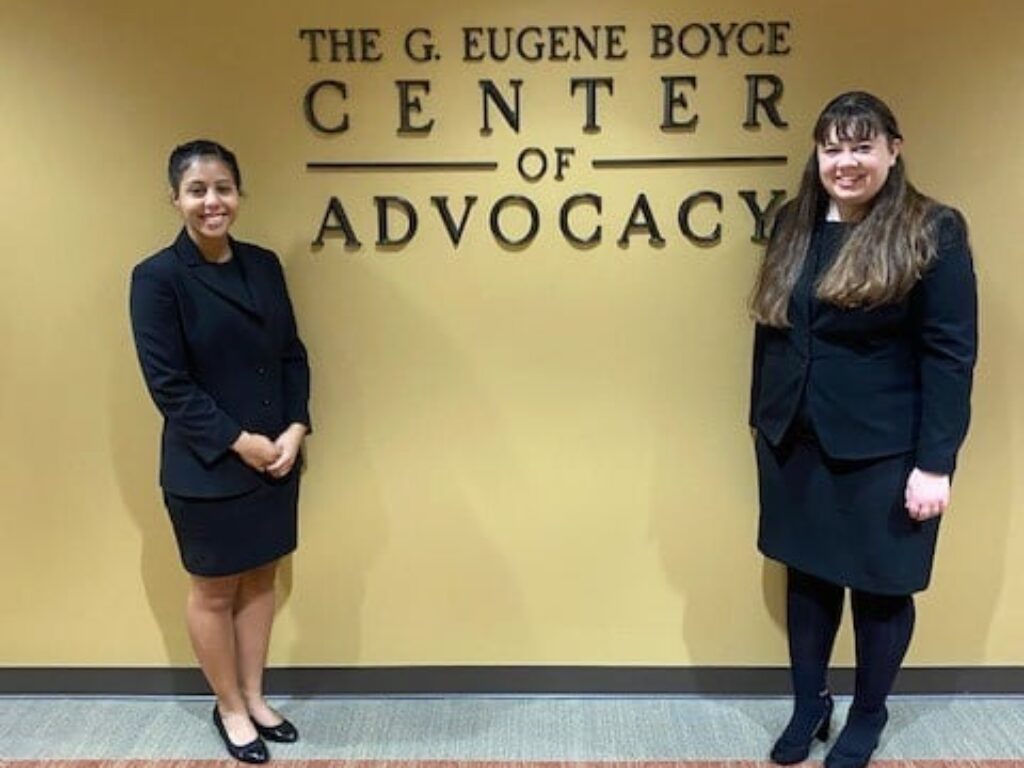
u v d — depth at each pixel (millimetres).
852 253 2061
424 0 2393
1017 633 2658
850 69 2385
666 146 2438
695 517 2633
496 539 2664
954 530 2613
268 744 2533
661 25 2383
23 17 2416
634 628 2703
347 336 2559
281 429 2383
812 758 2445
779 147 2428
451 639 2723
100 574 2709
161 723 2652
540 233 2492
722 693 2727
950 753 2465
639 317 2529
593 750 2498
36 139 2471
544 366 2562
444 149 2459
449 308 2539
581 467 2615
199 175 2129
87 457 2645
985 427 2553
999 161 2416
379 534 2668
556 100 2426
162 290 2158
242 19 2410
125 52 2428
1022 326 2496
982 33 2357
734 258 2488
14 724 2645
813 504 2244
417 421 2600
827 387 2166
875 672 2301
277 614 2719
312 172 2477
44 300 2553
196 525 2281
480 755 2480
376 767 2436
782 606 2668
